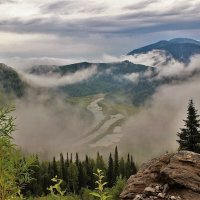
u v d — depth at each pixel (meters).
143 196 15.36
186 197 14.63
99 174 7.82
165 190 15.23
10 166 7.63
